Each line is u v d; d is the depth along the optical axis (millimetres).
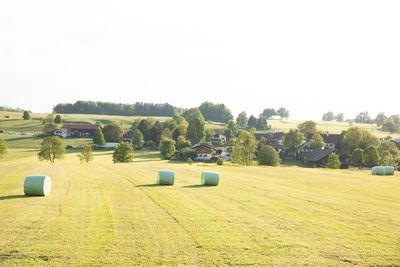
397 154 103562
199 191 31094
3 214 20641
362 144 118688
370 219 21719
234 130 168125
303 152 122375
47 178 27297
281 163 110938
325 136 140875
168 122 170000
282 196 29547
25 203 23844
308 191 33000
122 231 17875
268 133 169750
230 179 41688
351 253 15734
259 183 38438
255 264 14352
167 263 14180
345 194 31609
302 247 16328
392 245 16844
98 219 20000
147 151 133875
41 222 19062
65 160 99500
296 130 128750
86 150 95812
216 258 14781
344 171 57938
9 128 172500
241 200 27109
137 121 182875
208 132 158750
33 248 15266
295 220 21062
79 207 22953
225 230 18547
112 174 43188
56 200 25141
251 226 19484
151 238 16938
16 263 13789
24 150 120562
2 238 16406
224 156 121562
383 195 31500
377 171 52594
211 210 23172
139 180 37812
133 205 24094
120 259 14422
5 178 36375
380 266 14492
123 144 95812
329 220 21266
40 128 175250
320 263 14633
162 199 26641
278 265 14336
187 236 17375
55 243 15906
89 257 14516
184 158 112250
